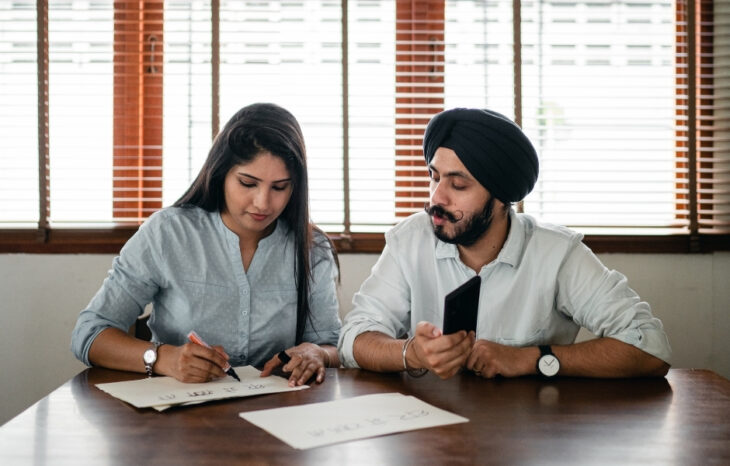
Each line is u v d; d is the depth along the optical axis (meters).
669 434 0.99
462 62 2.39
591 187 2.42
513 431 1.00
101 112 2.38
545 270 1.49
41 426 1.01
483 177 1.37
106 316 1.48
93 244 2.34
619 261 2.38
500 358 1.31
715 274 2.40
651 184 2.44
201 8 2.37
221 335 1.57
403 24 2.42
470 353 1.32
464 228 1.41
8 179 2.34
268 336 1.60
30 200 2.35
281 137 1.44
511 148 1.37
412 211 2.42
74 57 2.35
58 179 2.35
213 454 0.90
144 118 2.40
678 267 2.39
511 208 1.55
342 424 1.02
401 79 2.43
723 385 1.28
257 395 1.18
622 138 2.40
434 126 1.41
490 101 2.40
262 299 1.59
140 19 2.36
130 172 2.41
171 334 1.57
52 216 2.37
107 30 2.35
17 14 2.33
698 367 2.40
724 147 2.41
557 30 2.39
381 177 2.42
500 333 1.52
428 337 1.23
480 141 1.36
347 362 1.43
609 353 1.32
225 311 1.57
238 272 1.57
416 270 1.56
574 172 2.41
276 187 1.47
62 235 2.34
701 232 2.39
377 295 1.54
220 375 1.27
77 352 1.42
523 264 1.49
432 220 1.44
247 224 1.49
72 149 2.37
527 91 2.39
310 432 0.98
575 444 0.95
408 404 1.12
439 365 1.20
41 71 2.32
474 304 1.21
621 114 2.42
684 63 2.40
